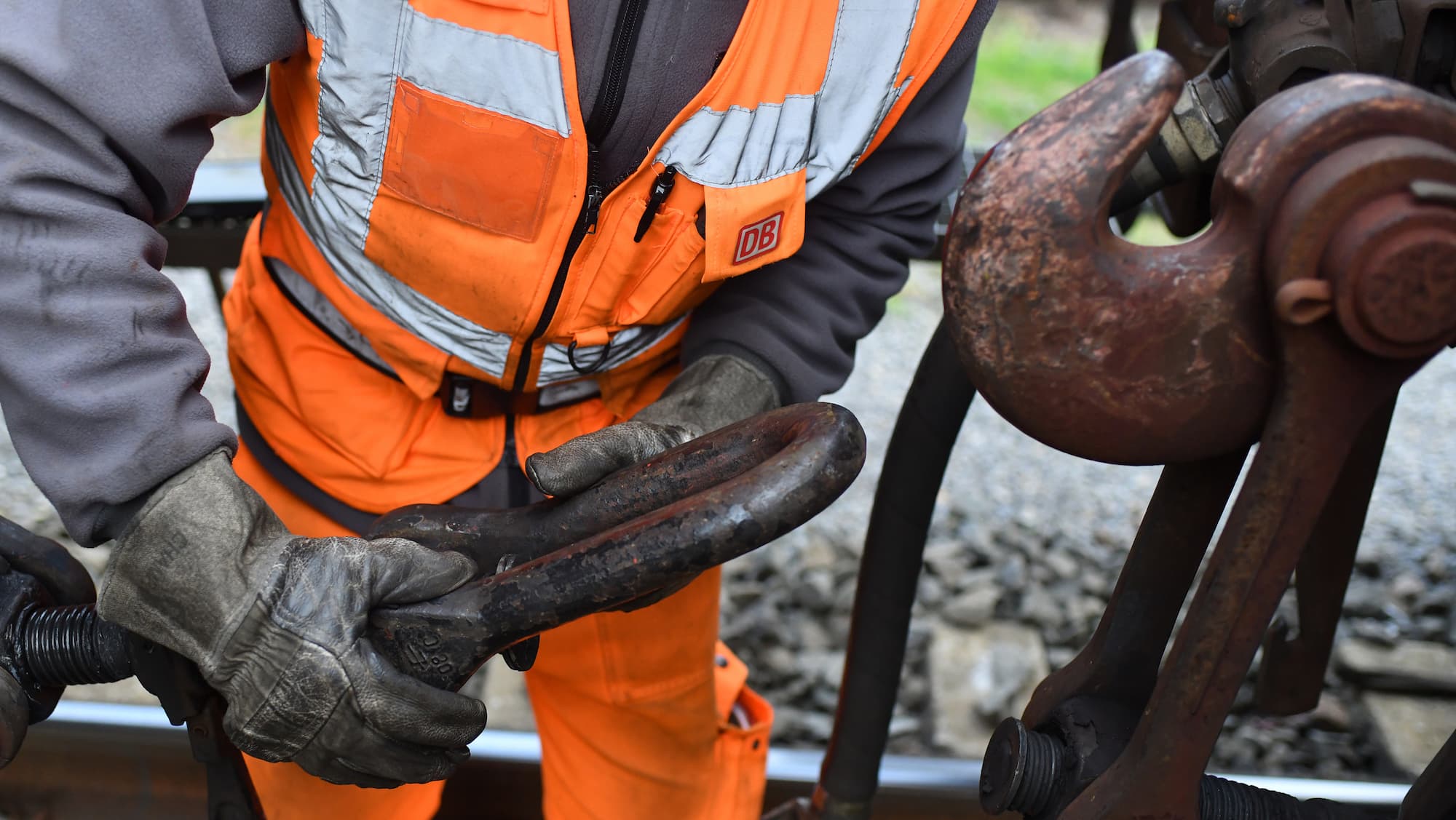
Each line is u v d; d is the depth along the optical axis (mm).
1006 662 2320
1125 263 728
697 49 1024
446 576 952
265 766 1376
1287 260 696
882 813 1700
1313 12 1102
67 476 912
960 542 2656
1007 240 730
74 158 891
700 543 828
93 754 1689
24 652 1002
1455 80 1105
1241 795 905
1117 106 708
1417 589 2541
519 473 1303
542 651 1401
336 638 896
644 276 1142
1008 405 783
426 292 1148
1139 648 936
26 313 876
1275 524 763
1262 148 705
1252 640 797
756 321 1229
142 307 913
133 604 936
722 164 1058
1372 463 1617
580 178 1049
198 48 907
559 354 1200
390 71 1017
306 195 1150
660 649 1391
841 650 2393
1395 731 2211
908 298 3943
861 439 873
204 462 948
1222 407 761
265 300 1281
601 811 1511
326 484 1298
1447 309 684
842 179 1190
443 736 944
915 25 1064
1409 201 675
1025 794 916
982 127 4809
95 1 870
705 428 1132
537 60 1005
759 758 1611
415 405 1279
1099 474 3010
